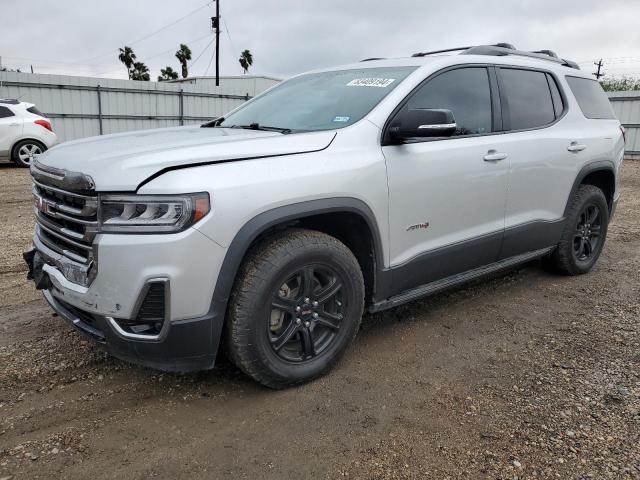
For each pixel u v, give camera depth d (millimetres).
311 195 2834
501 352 3510
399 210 3299
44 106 20016
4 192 9734
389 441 2564
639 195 10883
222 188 2553
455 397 2955
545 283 4902
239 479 2301
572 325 3955
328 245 2963
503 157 3928
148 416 2750
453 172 3576
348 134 3133
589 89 5207
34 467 2348
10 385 3008
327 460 2424
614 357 3432
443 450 2498
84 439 2551
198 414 2773
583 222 5039
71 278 2721
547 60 4871
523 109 4289
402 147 3326
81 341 3561
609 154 5051
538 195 4348
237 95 24906
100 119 21359
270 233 2920
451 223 3658
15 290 4535
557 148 4449
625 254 6012
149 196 2447
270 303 2789
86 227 2549
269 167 2744
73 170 2646
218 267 2568
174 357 2615
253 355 2773
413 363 3348
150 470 2350
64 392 2953
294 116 3619
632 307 4320
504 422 2717
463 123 3771
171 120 23219
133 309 2482
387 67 3846
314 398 2934
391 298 3469
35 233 3223
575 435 2609
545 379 3152
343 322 3143
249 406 2850
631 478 2307
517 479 2307
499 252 4121
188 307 2541
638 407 2852
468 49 4242
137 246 2439
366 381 3119
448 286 3840
